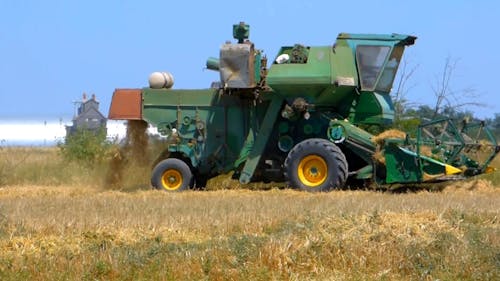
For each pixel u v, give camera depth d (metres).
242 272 18.42
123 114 39.66
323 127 37.56
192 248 19.95
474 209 26.92
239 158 38.09
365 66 37.53
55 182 44.38
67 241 21.36
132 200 31.84
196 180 39.47
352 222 22.14
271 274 18.53
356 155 37.38
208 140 38.81
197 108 38.94
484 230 22.14
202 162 38.81
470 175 35.16
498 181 38.84
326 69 36.66
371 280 18.41
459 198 31.56
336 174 35.75
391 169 35.50
